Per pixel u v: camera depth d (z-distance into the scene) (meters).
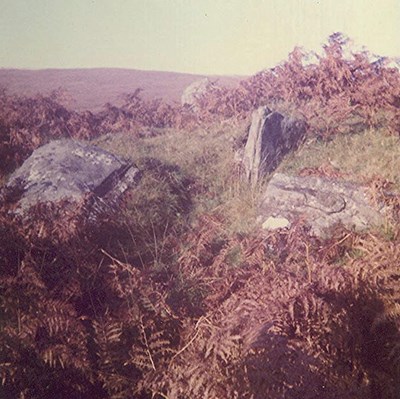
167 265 3.63
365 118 5.09
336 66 5.32
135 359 2.79
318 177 3.95
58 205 3.77
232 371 2.42
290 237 3.36
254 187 4.45
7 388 2.79
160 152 5.23
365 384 2.61
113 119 5.93
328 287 2.78
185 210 4.34
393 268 2.81
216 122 5.96
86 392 2.83
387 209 3.46
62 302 3.00
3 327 2.89
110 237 3.76
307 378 2.45
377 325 2.71
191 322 3.02
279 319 2.61
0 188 4.24
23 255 3.37
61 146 4.64
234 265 3.47
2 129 5.30
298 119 4.96
